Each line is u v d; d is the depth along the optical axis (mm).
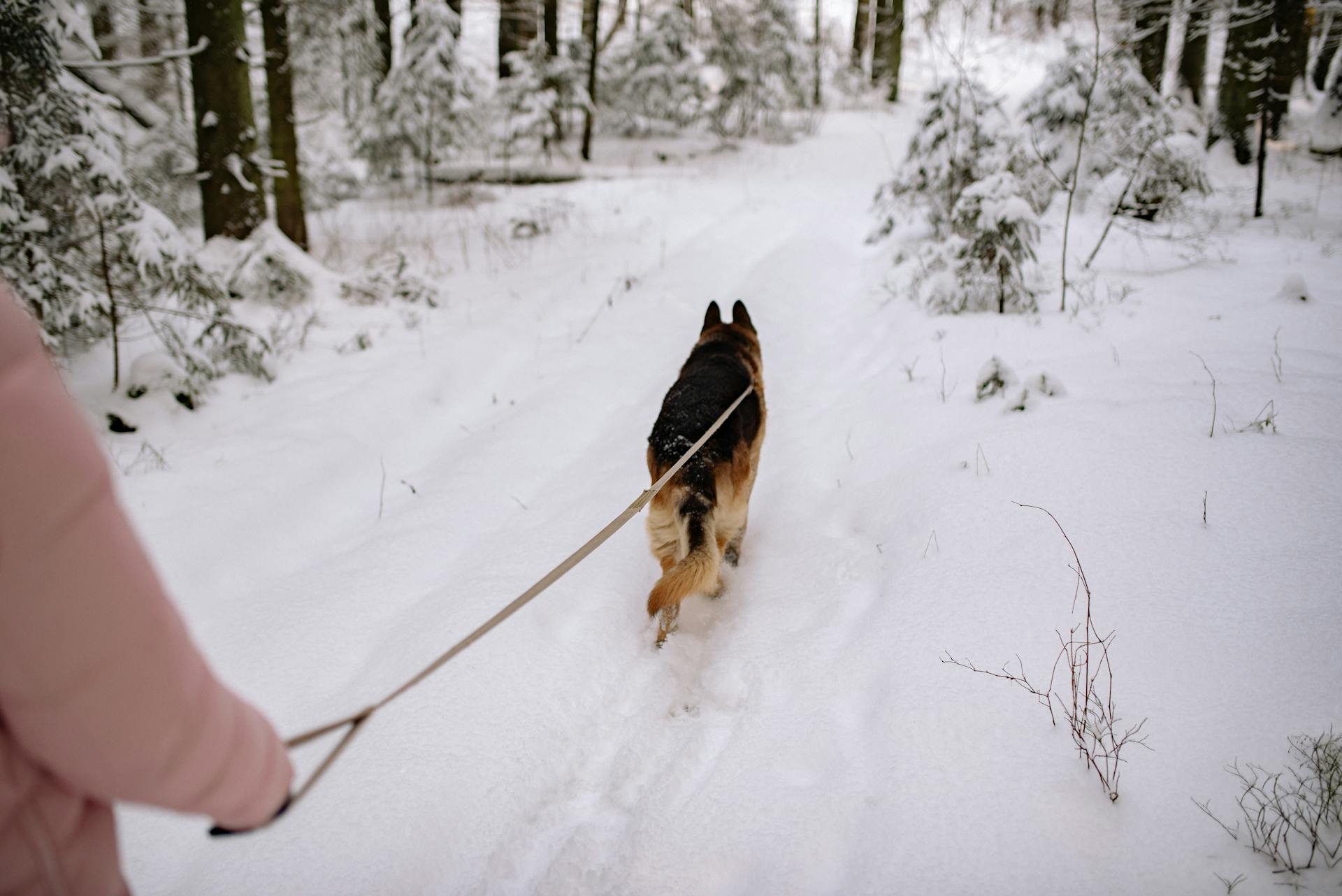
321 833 2598
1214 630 2824
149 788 830
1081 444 4176
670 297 9094
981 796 2389
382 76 17500
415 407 6543
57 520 745
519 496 5082
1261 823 2119
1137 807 2260
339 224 14055
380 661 3465
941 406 5230
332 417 6109
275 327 7762
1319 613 2781
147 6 10812
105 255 5852
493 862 2533
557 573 1942
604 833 2607
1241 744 2377
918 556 3721
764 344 7602
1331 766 2213
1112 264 8102
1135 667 2748
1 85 5797
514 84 18438
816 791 2561
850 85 28203
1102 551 3367
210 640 3721
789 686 3135
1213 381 4652
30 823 819
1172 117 10031
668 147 21125
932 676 2924
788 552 4172
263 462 5332
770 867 2330
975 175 9250
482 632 1675
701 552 3336
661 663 3469
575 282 9945
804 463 5094
